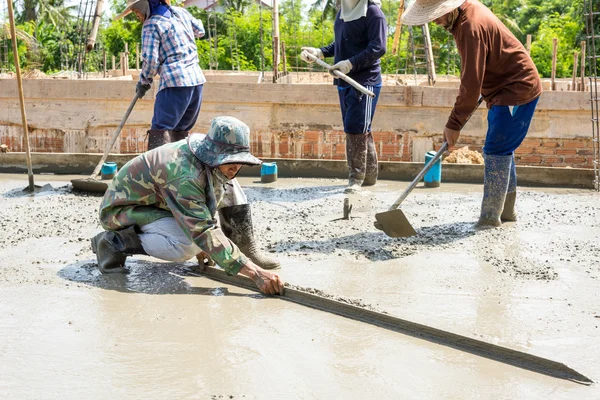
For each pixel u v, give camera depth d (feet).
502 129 17.12
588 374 9.25
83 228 17.63
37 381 8.76
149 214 12.96
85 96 32.48
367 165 25.08
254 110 32.19
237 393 8.53
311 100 31.65
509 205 18.65
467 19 15.87
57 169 28.30
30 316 11.04
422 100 31.37
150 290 12.57
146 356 9.57
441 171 26.50
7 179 26.25
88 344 9.95
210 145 11.95
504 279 13.57
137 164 12.61
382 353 9.87
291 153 32.42
